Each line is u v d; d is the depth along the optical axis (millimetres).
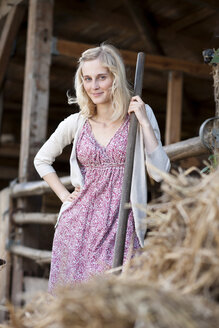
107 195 2945
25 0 7586
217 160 2730
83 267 2926
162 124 11938
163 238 1717
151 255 1736
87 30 9406
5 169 11312
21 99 11539
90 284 1566
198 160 4523
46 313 1744
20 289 6188
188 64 8258
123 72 2973
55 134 3240
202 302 1492
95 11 8617
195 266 1552
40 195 6520
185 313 1432
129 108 2877
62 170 10922
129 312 1435
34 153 6582
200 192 1689
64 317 1504
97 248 2914
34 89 6684
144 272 1699
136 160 2908
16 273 6281
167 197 1819
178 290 1555
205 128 3166
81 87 3066
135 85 2932
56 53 6883
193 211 1649
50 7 6848
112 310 1449
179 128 8289
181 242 1677
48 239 6602
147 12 8719
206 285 1528
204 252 1547
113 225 2914
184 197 1748
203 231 1555
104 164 2973
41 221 5887
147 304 1438
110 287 1513
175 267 1629
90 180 3000
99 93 2957
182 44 9023
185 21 8688
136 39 9453
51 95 11047
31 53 6762
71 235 3000
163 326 1417
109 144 2951
